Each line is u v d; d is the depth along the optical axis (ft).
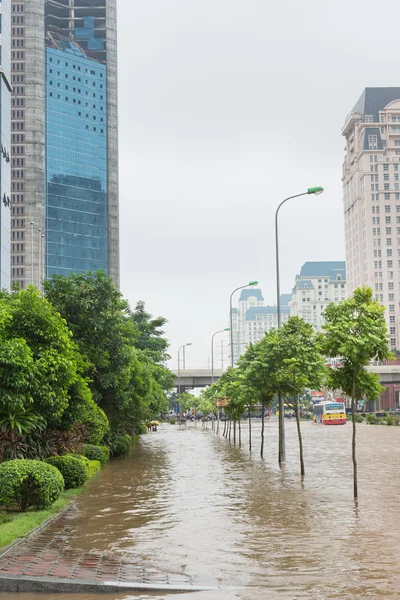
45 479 52.34
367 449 136.05
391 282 628.28
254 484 74.69
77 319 103.65
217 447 152.05
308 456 117.70
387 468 93.35
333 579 32.76
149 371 153.69
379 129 647.56
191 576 33.86
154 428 290.76
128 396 123.85
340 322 61.21
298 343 86.48
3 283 276.62
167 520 51.67
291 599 29.32
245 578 33.37
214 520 51.29
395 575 33.37
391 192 636.48
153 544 42.24
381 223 633.20
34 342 68.69
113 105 640.58
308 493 66.03
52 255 579.07
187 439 197.16
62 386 69.51
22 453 66.44
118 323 108.99
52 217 583.99
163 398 205.26
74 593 31.48
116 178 635.25
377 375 63.67
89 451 101.19
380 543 41.34
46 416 69.15
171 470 95.25
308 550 39.60
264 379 94.17
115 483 79.05
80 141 611.47
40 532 46.14
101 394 111.24
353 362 61.57
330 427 284.20
